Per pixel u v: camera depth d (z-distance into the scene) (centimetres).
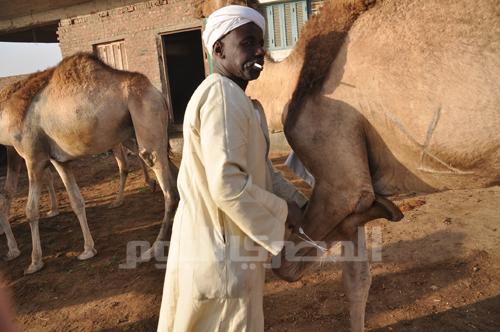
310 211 240
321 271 404
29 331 367
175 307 195
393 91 209
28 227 638
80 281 447
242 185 165
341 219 237
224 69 190
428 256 402
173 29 1001
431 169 218
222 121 166
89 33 1103
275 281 399
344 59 221
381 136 221
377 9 217
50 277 463
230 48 184
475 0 197
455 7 200
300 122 231
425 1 207
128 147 557
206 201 182
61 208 713
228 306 179
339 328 319
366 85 214
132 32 1050
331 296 362
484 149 199
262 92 263
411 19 208
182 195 193
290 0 862
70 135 482
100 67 490
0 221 529
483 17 194
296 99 235
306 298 364
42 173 500
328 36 227
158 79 1044
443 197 535
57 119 478
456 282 356
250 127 178
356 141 222
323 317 335
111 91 477
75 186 502
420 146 210
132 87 479
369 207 232
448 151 206
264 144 189
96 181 870
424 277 370
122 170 677
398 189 237
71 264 491
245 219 168
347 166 223
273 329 328
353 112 219
